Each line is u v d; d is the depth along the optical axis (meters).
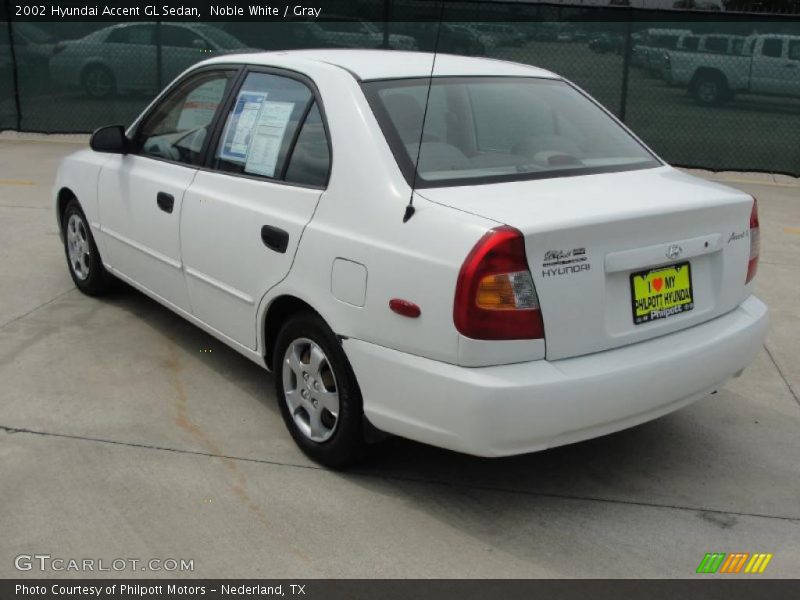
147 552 2.97
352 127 3.34
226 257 3.86
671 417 4.14
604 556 3.03
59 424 3.84
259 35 11.55
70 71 11.89
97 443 3.69
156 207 4.39
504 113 3.67
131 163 4.70
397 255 2.98
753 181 10.42
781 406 4.27
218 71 4.25
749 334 3.44
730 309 3.48
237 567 2.91
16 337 4.83
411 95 3.51
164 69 11.77
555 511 3.30
